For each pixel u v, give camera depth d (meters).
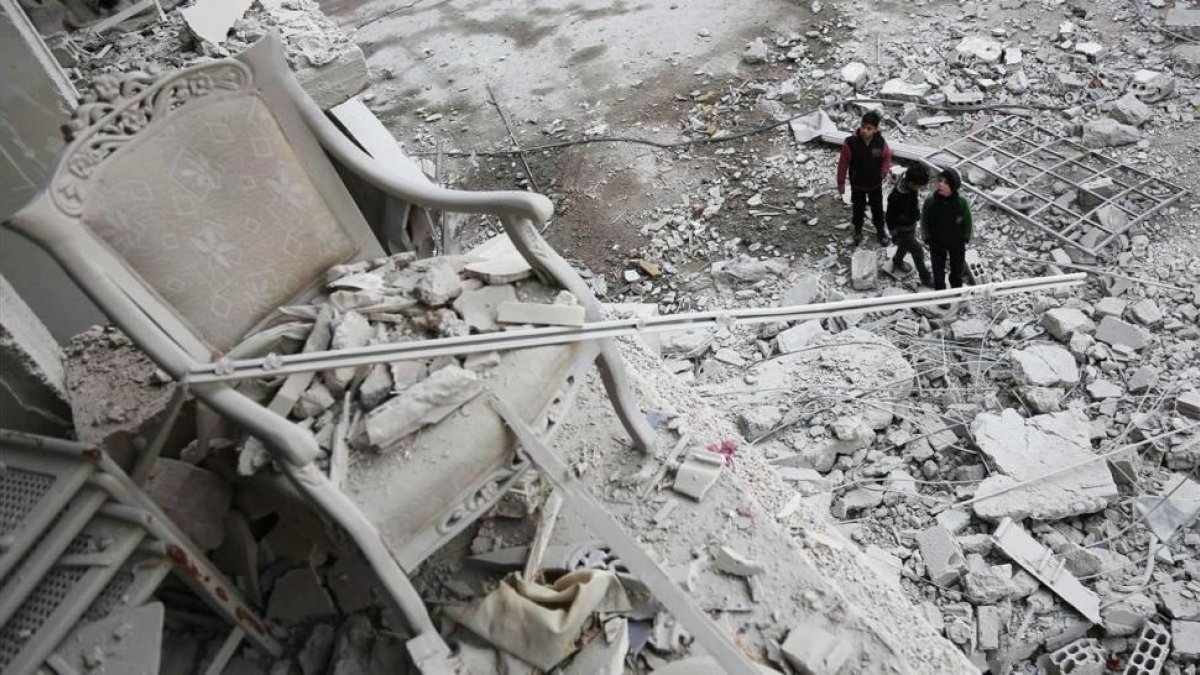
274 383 2.34
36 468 2.10
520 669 2.24
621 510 2.69
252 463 2.23
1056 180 6.70
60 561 2.02
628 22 9.38
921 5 8.62
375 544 2.08
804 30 8.71
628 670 2.31
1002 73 7.66
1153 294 5.85
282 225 2.50
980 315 5.97
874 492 4.99
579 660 2.29
